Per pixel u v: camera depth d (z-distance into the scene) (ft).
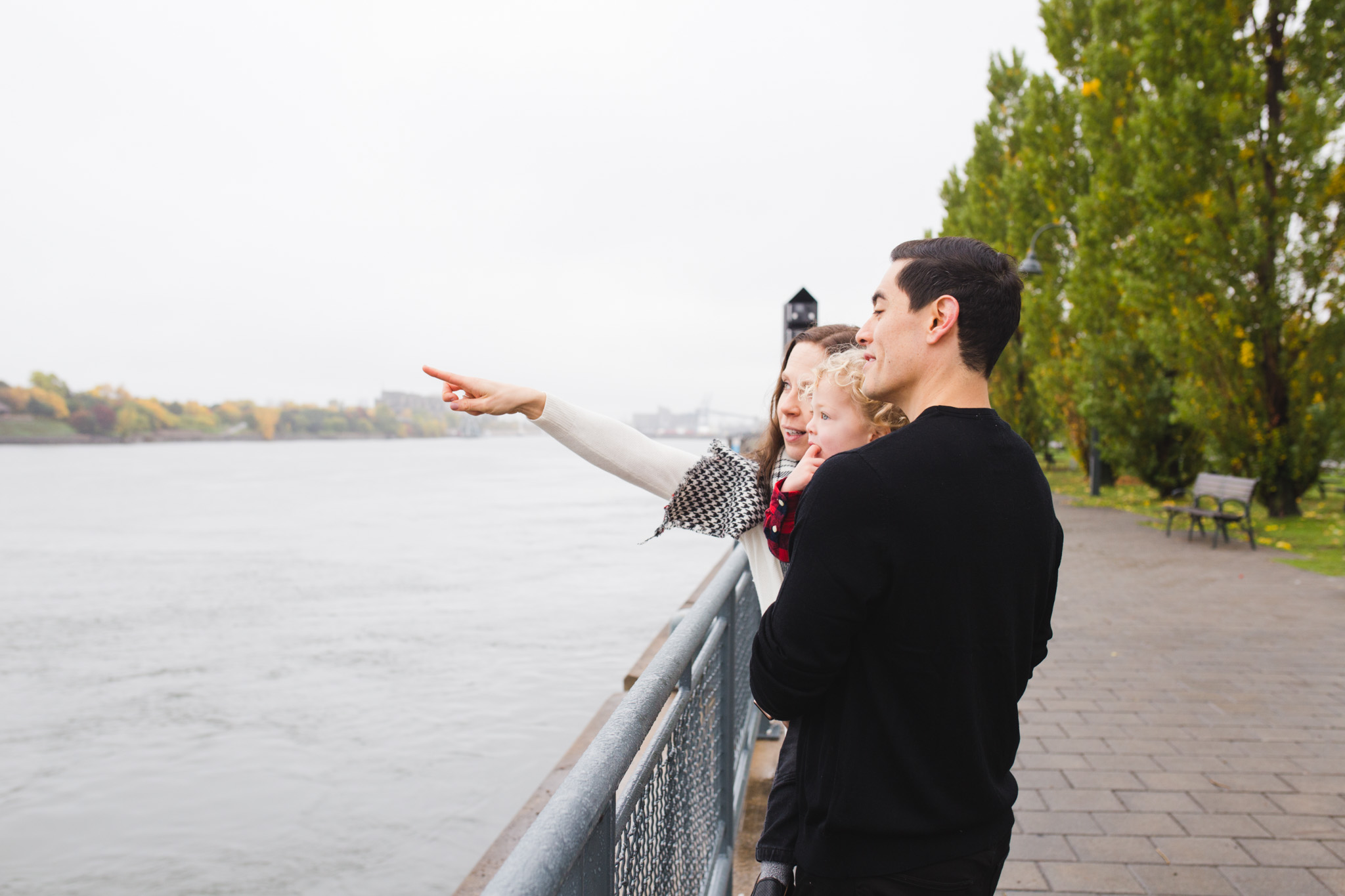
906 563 3.90
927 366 4.49
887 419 5.21
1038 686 19.60
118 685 40.27
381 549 99.14
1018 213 86.28
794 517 5.20
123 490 255.91
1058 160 80.33
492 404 5.45
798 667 3.97
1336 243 47.98
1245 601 29.58
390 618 54.80
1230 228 48.85
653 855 5.92
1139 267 55.47
